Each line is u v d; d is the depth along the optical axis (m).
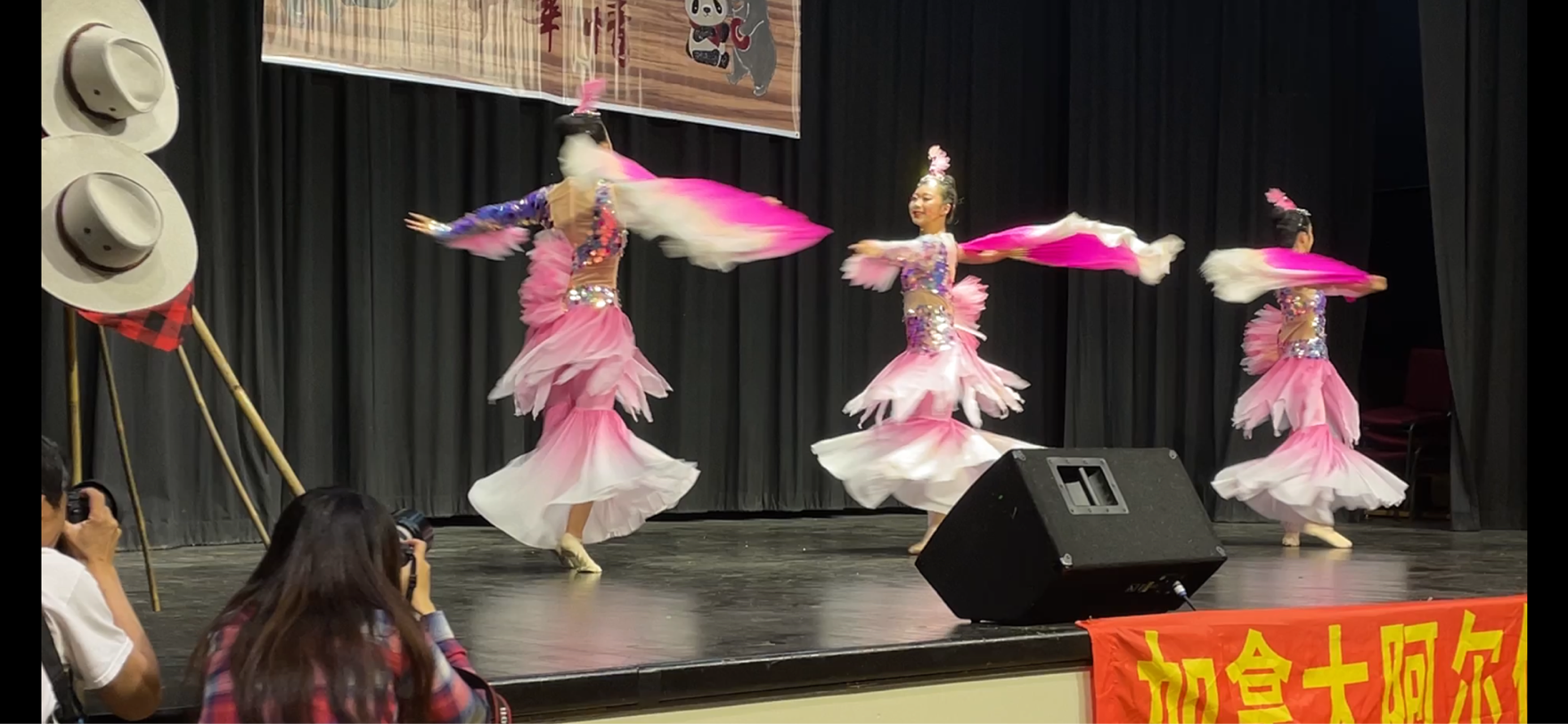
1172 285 7.03
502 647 2.54
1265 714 2.91
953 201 4.68
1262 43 7.09
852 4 6.48
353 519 1.75
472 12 5.38
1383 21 7.49
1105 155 6.85
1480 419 6.44
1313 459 5.15
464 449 5.55
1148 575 2.84
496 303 5.58
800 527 5.69
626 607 3.15
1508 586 3.75
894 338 6.62
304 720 1.62
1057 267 7.04
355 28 5.12
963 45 6.78
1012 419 6.94
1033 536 2.72
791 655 2.45
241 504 4.88
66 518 1.87
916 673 2.57
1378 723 3.08
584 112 4.00
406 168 5.37
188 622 2.88
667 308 6.07
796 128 6.25
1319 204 7.15
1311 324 5.30
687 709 2.36
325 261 5.24
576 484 3.80
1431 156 6.44
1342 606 3.15
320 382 5.22
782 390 6.32
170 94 2.55
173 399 4.72
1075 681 2.76
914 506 4.43
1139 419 7.02
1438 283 6.41
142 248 2.30
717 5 6.00
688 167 6.01
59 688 1.74
